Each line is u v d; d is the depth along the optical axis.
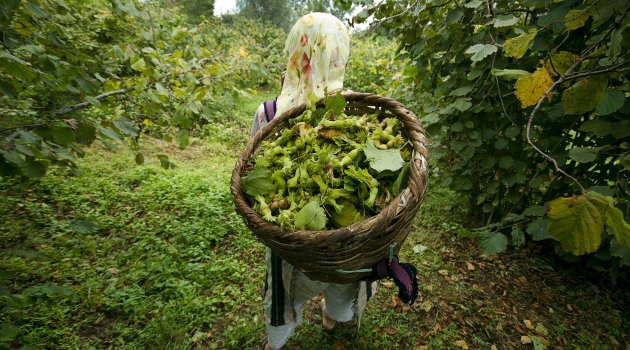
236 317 2.49
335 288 1.76
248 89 3.04
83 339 2.23
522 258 3.26
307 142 1.42
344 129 1.44
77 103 1.99
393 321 2.54
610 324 2.60
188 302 2.52
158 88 2.19
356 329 2.26
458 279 2.99
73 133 1.69
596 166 2.65
